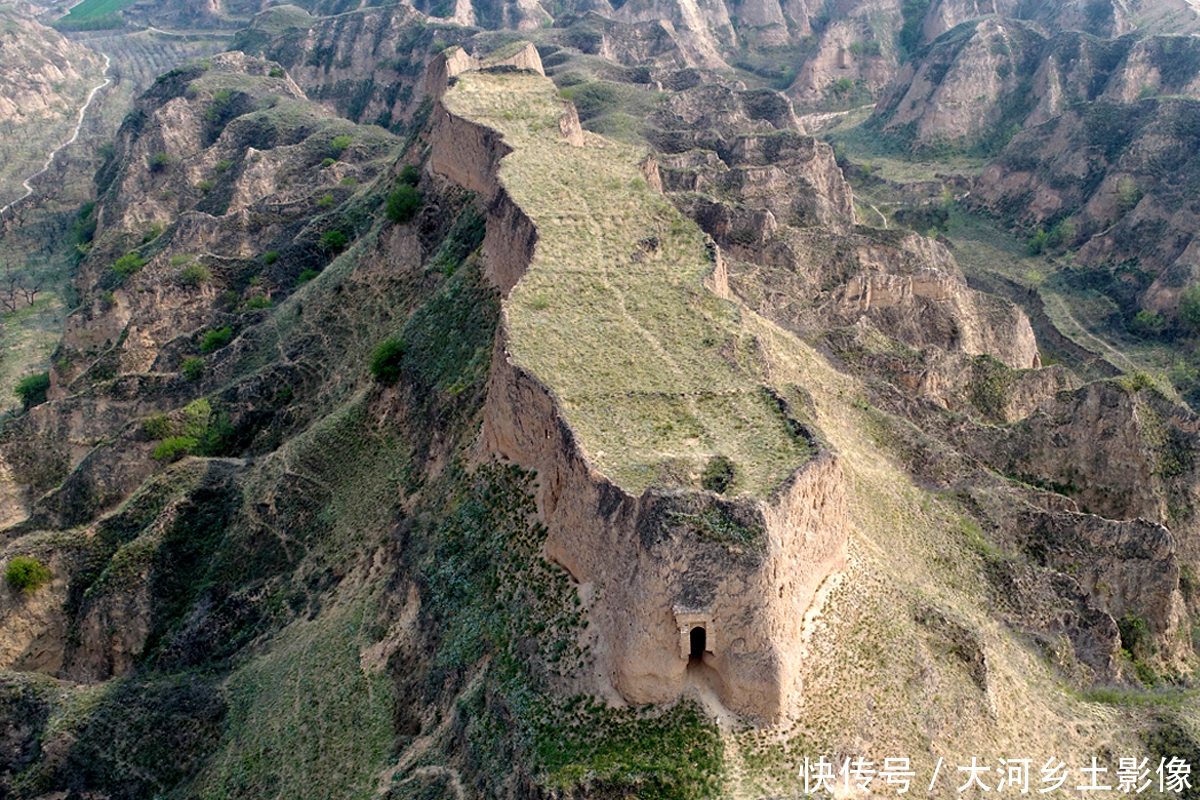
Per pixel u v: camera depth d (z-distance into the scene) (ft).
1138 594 173.27
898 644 130.31
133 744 162.71
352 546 179.42
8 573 200.85
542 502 139.13
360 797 131.95
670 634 114.42
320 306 255.50
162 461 231.30
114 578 192.85
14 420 275.18
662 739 114.32
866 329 231.09
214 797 149.59
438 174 246.47
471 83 260.01
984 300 271.28
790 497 119.03
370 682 148.87
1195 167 356.59
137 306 317.22
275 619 177.47
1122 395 199.41
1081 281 356.59
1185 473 196.85
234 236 351.87
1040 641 158.92
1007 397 221.87
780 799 109.09
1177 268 325.42
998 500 180.55
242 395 240.73
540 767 114.83
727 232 275.80
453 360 188.96
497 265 194.18
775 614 114.93
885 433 193.77
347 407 208.74
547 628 126.41
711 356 148.25
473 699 128.67
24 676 178.81
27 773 164.14
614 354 148.46
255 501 198.29
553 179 202.18
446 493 160.66
